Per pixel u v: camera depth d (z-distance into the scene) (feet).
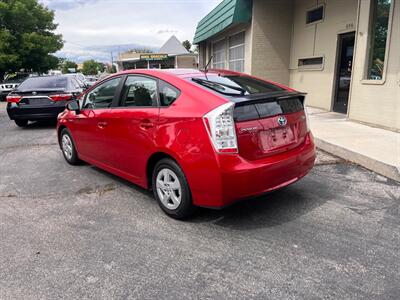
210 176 10.73
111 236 11.41
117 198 14.61
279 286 8.68
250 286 8.72
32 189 16.02
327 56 33.42
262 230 11.48
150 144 12.54
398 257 9.75
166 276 9.23
